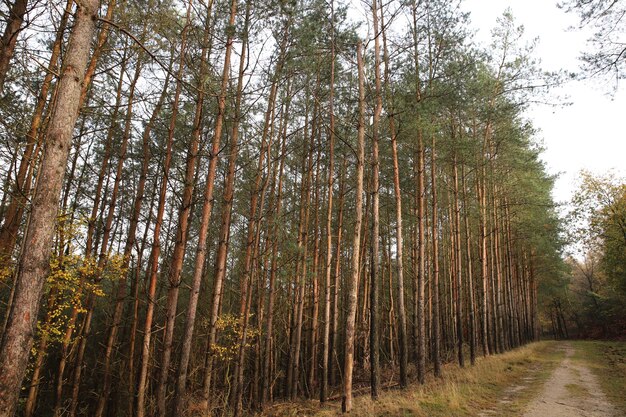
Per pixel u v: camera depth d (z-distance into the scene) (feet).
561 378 45.42
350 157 53.57
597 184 101.71
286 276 45.03
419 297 42.98
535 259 119.03
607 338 136.26
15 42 21.95
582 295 166.61
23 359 12.35
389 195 64.69
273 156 45.09
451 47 40.40
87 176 47.34
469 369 47.06
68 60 14.79
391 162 52.44
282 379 60.29
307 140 51.90
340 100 43.24
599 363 59.72
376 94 36.96
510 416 27.45
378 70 37.42
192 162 30.89
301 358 63.93
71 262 27.86
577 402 32.22
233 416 35.50
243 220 66.08
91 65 26.94
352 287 32.14
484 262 64.59
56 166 13.84
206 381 33.78
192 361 50.44
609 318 140.56
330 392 52.37
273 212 45.68
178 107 34.73
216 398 40.29
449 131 53.47
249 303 39.01
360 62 36.17
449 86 38.73
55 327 29.50
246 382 56.49
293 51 35.32
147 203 57.00
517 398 33.99
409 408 27.66
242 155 44.91
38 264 13.03
